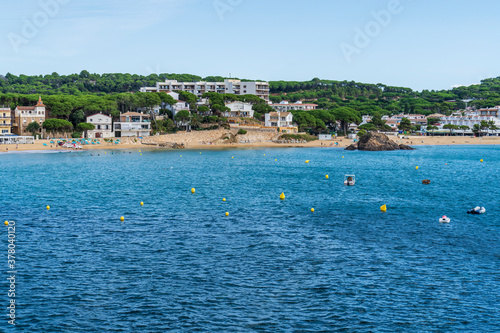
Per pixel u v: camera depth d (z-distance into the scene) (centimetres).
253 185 11800
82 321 4316
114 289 4966
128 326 4234
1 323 4256
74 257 5916
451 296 4812
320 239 6700
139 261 5778
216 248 6288
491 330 4181
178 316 4406
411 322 4309
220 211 8581
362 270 5484
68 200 9606
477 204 9206
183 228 7325
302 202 9431
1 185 11562
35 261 5766
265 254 6044
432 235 6906
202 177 13350
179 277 5278
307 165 16950
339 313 4469
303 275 5338
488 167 16438
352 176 12019
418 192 10694
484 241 6600
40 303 4644
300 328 4209
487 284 5091
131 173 14225
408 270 5484
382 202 9419
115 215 8225
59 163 17025
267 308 4562
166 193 10519
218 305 4616
